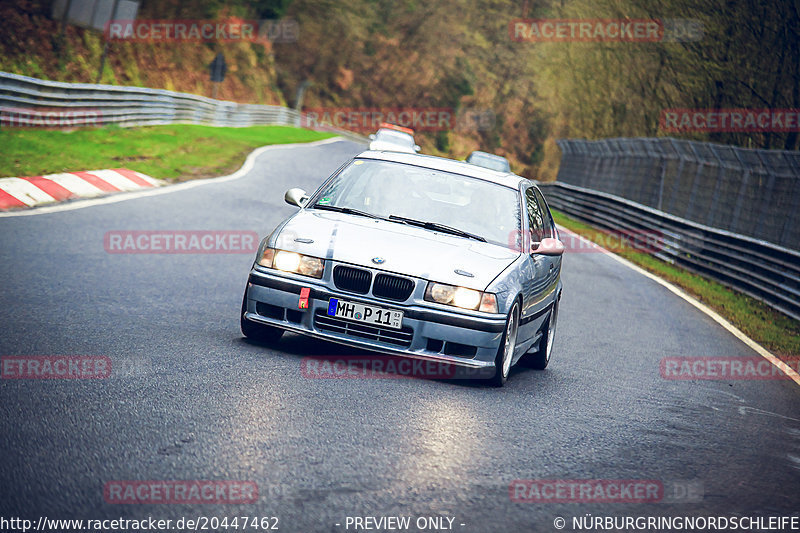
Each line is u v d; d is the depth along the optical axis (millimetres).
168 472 13430
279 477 13797
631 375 28875
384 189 26344
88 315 24672
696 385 28641
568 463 16938
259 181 76625
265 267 23203
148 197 55156
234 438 15477
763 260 58656
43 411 15664
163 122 116688
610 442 19125
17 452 13422
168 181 65312
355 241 23250
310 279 22625
